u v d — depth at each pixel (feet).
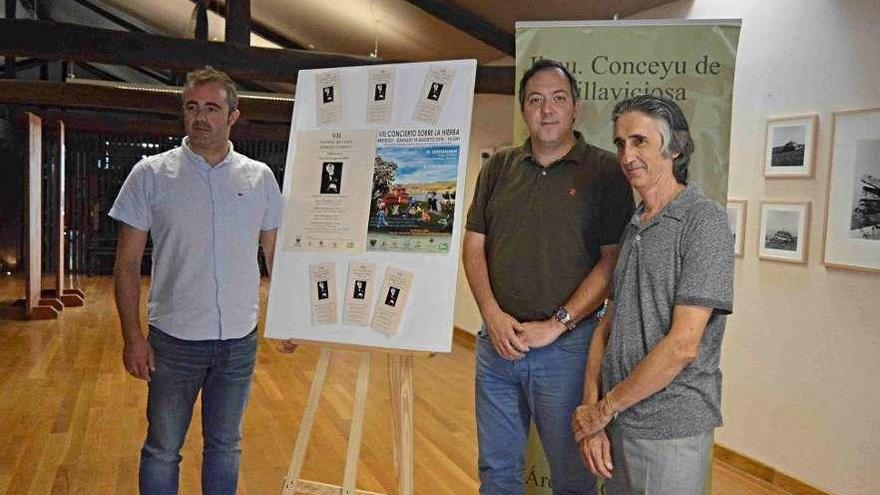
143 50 18.49
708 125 8.29
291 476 8.02
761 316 11.98
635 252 5.52
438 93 7.72
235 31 19.39
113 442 12.44
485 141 22.94
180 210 7.48
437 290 7.48
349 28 23.56
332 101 8.18
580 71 8.54
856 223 10.28
